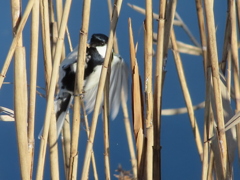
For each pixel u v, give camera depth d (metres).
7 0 7.98
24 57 3.29
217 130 3.36
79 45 3.42
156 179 3.59
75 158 3.55
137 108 3.48
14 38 3.17
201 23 4.07
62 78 4.69
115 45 5.23
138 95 3.47
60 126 4.50
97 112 3.34
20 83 3.30
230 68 4.09
